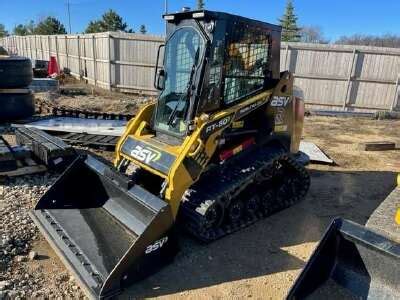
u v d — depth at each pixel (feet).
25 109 31.63
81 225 14.46
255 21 15.67
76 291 12.10
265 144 17.63
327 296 11.39
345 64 48.39
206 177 15.65
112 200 15.47
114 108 41.88
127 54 54.80
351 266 11.76
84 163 15.78
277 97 17.37
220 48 14.39
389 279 11.01
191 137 13.83
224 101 15.25
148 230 12.12
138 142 15.58
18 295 11.71
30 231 15.16
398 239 11.75
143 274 12.55
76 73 68.95
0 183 19.62
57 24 189.98
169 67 15.72
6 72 29.94
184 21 14.93
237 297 12.36
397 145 32.58
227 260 14.32
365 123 42.27
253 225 17.08
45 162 20.43
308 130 37.60
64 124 29.53
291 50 49.29
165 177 13.57
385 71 47.80
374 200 20.72
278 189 18.38
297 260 14.56
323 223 17.71
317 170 25.41
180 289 12.57
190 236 15.75
